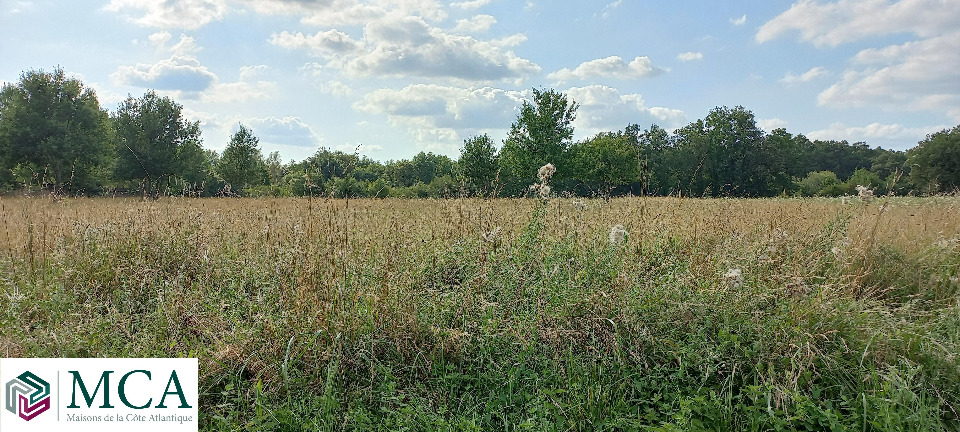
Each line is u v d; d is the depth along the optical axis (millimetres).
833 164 93875
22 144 34531
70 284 5105
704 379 3186
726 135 60625
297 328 3631
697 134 62094
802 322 3645
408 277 4320
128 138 39688
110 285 5121
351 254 4641
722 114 61875
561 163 37000
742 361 3385
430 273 4828
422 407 3109
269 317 3672
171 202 7816
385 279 4105
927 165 51219
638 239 5238
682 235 5812
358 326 3717
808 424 2922
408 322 3770
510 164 37250
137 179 38781
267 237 5453
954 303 4660
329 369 3162
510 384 3254
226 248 6023
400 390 3336
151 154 39688
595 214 6613
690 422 2928
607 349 3516
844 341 3490
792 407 3041
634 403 3234
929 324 3969
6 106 37219
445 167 52344
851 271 5125
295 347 3498
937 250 5637
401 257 4926
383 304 3850
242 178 35156
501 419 3160
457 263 4930
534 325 3727
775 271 4461
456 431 2939
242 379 3426
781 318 3703
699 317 3713
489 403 3217
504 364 3475
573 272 4516
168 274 5406
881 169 68438
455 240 5363
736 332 3676
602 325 3736
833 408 3105
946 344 3572
